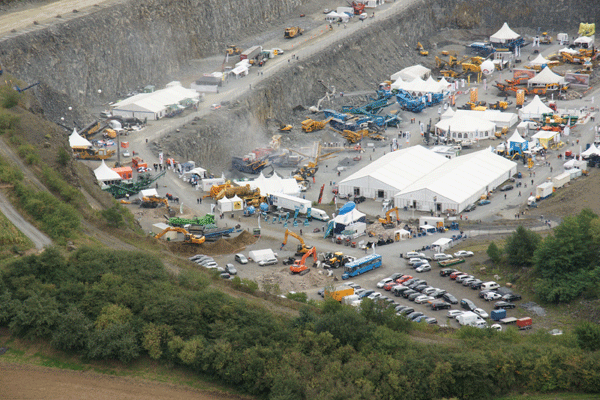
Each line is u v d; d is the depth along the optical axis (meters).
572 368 97.50
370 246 161.75
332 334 103.75
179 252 152.12
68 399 93.81
